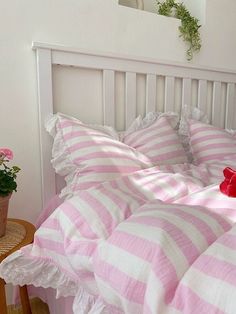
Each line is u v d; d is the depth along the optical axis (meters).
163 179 1.09
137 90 1.67
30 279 0.90
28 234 1.09
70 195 1.12
